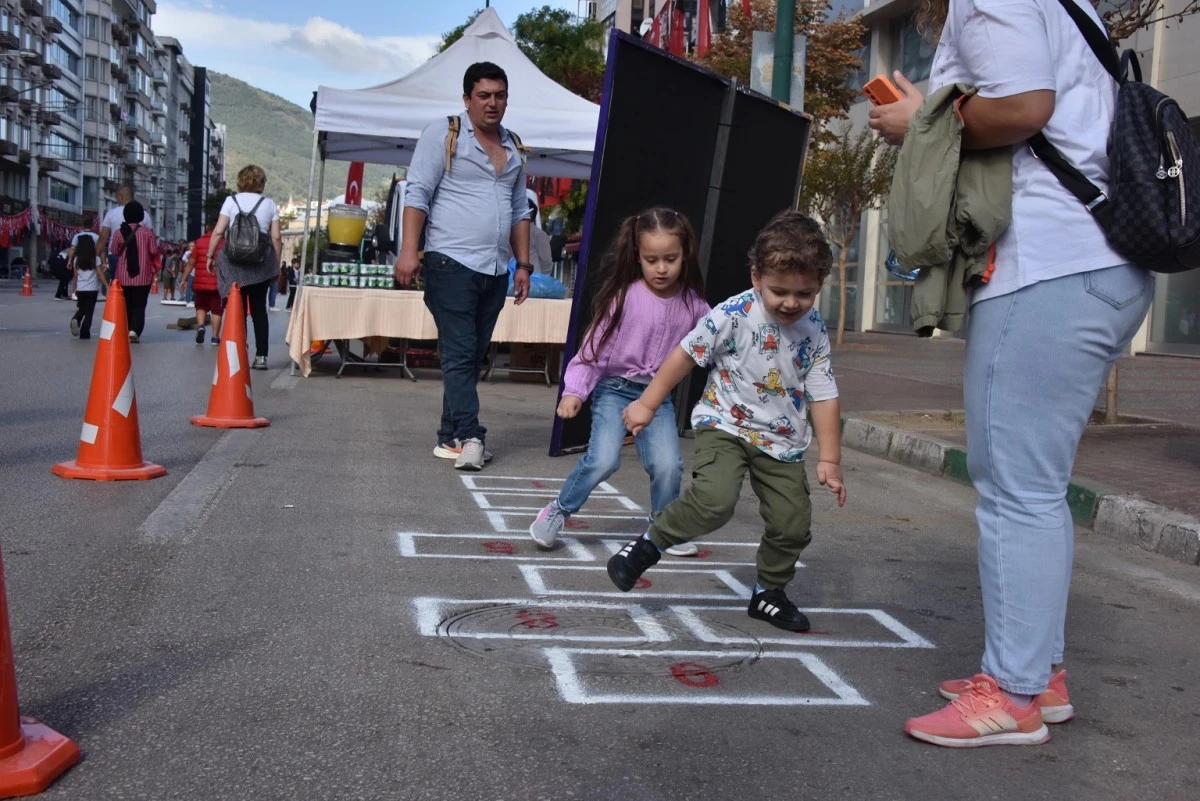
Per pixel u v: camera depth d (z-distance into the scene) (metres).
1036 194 2.94
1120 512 5.98
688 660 3.61
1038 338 2.93
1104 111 2.96
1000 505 3.04
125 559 4.49
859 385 13.20
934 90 2.95
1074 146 2.91
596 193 6.08
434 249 6.92
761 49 10.93
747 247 7.60
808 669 3.58
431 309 7.02
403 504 5.77
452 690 3.25
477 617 3.95
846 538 5.57
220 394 8.20
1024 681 3.01
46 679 3.21
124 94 113.38
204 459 6.76
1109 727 3.22
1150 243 2.78
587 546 5.08
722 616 4.10
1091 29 2.97
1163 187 2.77
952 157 2.91
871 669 3.60
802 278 3.49
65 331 17.84
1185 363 17.34
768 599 4.03
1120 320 2.92
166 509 5.39
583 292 6.15
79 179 97.75
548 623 3.92
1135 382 13.97
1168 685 3.60
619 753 2.88
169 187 146.00
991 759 2.96
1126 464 7.36
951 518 6.23
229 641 3.58
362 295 11.65
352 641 3.63
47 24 84.38
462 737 2.93
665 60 6.41
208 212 126.50
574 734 2.98
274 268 12.40
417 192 6.82
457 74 12.51
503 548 4.96
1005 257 2.97
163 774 2.65
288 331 11.79
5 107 75.00
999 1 2.87
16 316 22.11
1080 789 2.80
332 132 12.27
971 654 3.80
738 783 2.74
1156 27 17.59
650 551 3.89
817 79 21.61
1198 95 16.77
